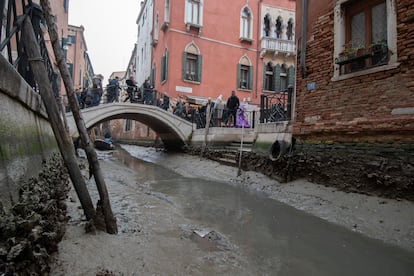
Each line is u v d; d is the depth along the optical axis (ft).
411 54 14.25
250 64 60.39
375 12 17.03
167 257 9.00
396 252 10.59
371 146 15.98
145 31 83.56
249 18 61.00
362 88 16.70
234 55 59.11
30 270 5.26
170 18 53.88
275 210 16.58
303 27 21.42
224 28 58.34
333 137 18.61
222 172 29.07
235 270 8.75
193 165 35.32
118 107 40.11
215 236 11.66
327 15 19.56
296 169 21.24
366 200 15.16
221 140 36.96
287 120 23.81
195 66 56.24
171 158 43.96
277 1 62.75
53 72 21.47
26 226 5.37
